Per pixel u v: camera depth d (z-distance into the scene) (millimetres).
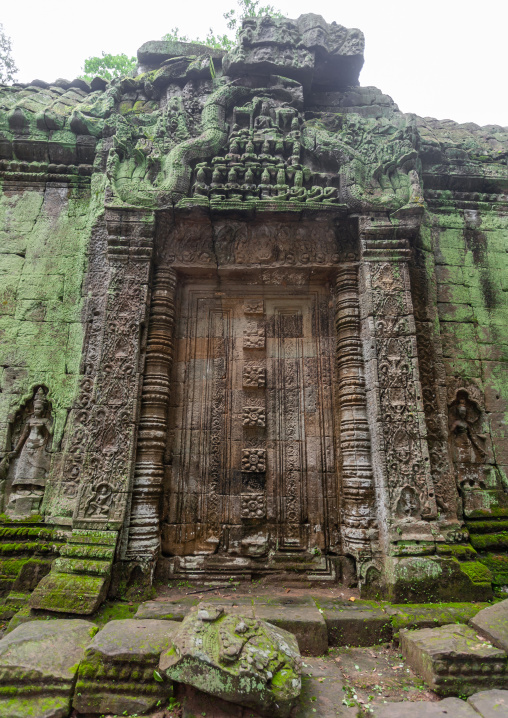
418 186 6164
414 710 3197
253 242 6301
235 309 6547
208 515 5754
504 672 3518
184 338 6355
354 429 5578
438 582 4832
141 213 5953
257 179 6270
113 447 5316
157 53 7309
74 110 7008
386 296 5879
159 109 6934
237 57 6664
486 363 6766
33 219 7004
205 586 5305
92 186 6938
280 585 5371
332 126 6805
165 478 5824
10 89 7492
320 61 7039
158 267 6207
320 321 6469
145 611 4395
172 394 6117
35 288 6652
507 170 7559
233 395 6211
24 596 4969
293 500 5816
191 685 3168
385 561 5020
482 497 6133
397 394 5508
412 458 5301
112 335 5688
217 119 6492
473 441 6375
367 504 5332
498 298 7094
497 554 5699
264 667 3117
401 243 6031
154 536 5230
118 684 3414
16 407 6117
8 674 3359
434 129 8117
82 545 4910
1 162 7121
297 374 6297
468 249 7266
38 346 6387
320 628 4188
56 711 3219
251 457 5910
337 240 6305
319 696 3348
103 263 6496
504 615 3951
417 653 3822
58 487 5703
